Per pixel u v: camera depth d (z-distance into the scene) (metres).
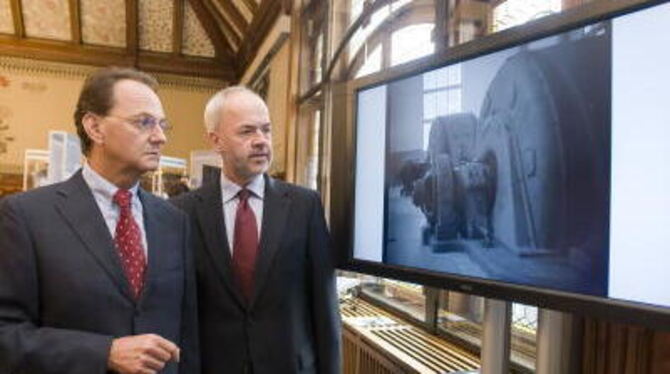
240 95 1.71
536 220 1.17
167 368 1.37
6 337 1.18
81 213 1.33
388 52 3.19
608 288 1.04
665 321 0.94
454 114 1.38
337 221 1.76
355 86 1.71
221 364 1.60
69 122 9.51
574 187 1.10
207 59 9.79
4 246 1.24
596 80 1.07
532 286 1.18
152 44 9.62
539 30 1.16
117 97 1.33
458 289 1.34
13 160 9.29
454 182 1.37
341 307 3.09
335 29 4.08
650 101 0.98
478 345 2.19
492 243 1.27
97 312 1.26
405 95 1.53
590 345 1.30
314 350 1.71
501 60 1.26
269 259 1.66
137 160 1.35
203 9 9.21
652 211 0.97
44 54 9.41
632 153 1.01
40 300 1.26
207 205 1.72
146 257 1.39
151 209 1.48
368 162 1.67
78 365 1.17
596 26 1.07
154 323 1.35
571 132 1.11
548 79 1.16
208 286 1.64
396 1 3.05
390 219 1.57
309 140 4.95
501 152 1.25
